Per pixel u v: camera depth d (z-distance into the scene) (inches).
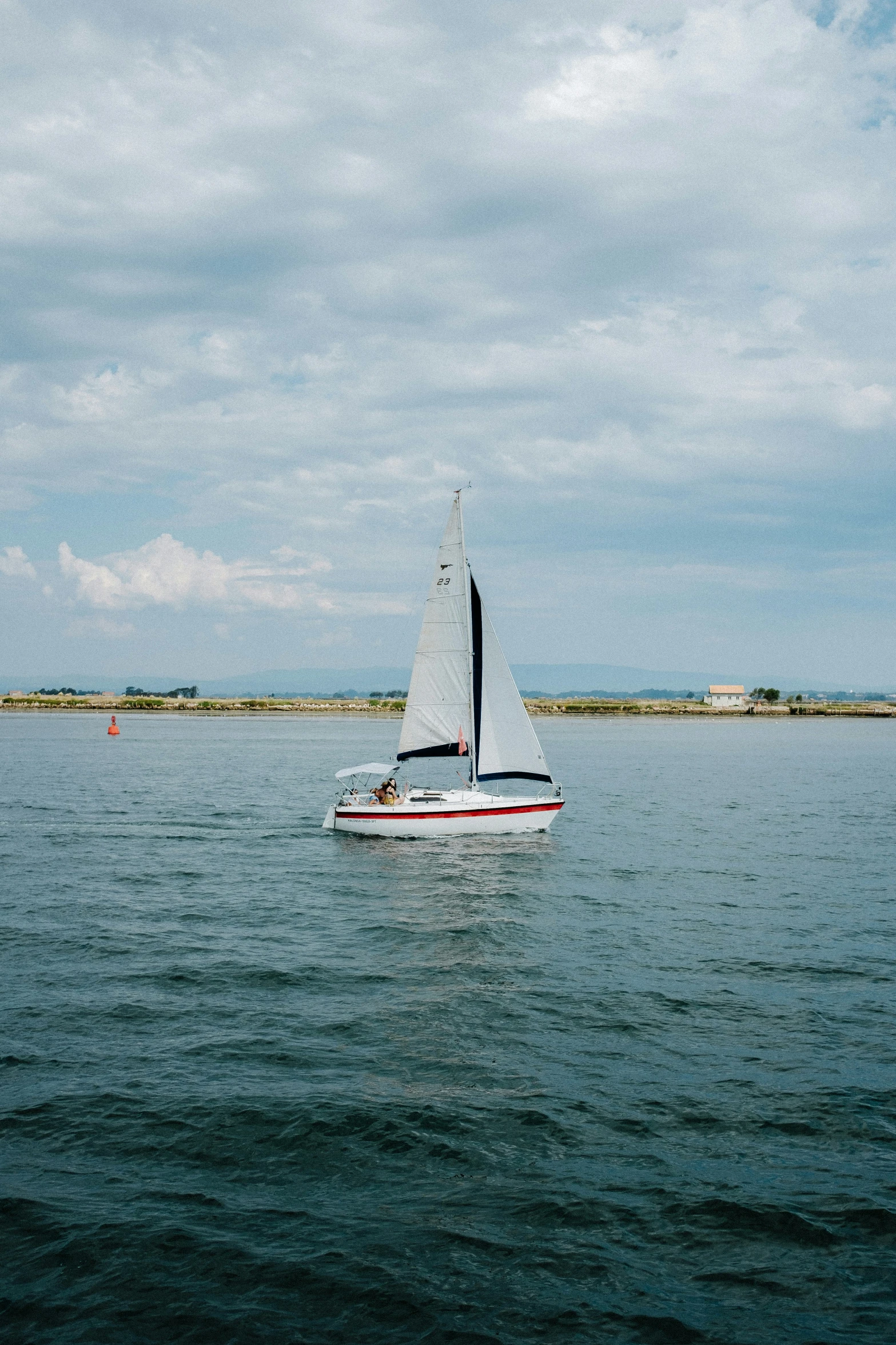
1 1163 567.2
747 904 1279.5
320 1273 470.3
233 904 1277.1
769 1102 659.4
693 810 2310.5
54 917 1187.3
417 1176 561.6
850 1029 802.2
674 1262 483.2
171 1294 452.8
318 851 1683.1
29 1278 462.6
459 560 1674.5
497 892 1358.3
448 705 1724.9
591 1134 610.9
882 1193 544.7
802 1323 438.3
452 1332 429.7
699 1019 826.8
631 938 1104.2
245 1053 745.0
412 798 1855.3
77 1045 757.3
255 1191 543.8
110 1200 530.9
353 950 1053.8
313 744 4985.2
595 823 2069.4
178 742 5083.7
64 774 3097.9
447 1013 842.8
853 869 1539.1
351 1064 724.7
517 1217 520.4
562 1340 425.4
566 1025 812.0
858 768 3659.0
